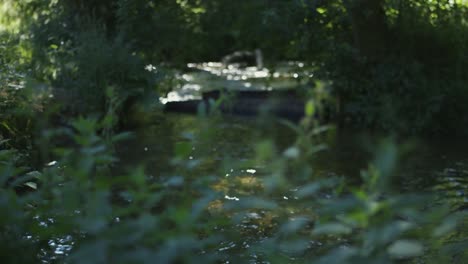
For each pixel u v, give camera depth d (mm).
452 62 12219
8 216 2367
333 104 12359
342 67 12383
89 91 11000
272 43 14234
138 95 11539
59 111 10352
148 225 1909
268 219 6016
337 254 1814
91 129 2354
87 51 11336
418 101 11688
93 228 1932
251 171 7863
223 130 11188
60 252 4227
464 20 12336
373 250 1782
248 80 17484
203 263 1820
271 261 2555
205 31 15508
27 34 12117
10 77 7812
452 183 7934
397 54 12406
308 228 5793
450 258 4477
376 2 12281
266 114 2480
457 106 11625
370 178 1847
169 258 1758
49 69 11328
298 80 13047
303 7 12406
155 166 8711
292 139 10648
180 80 13992
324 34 12734
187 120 12375
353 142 10508
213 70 19641
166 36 13656
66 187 2482
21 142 7137
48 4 13000
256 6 14180
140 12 13156
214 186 7215
